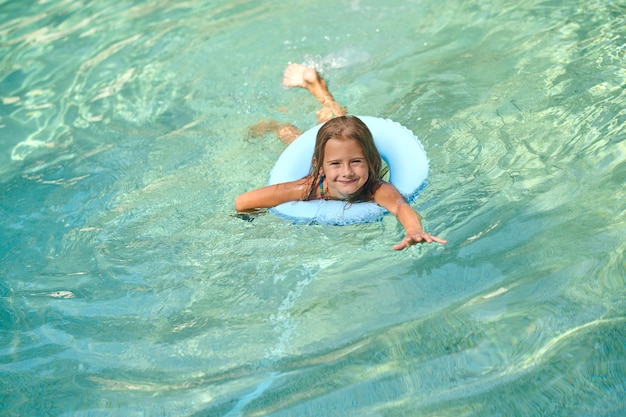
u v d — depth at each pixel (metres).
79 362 5.07
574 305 4.69
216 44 9.14
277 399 4.48
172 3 10.44
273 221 6.18
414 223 5.37
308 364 4.70
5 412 4.72
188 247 6.07
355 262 5.56
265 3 9.95
